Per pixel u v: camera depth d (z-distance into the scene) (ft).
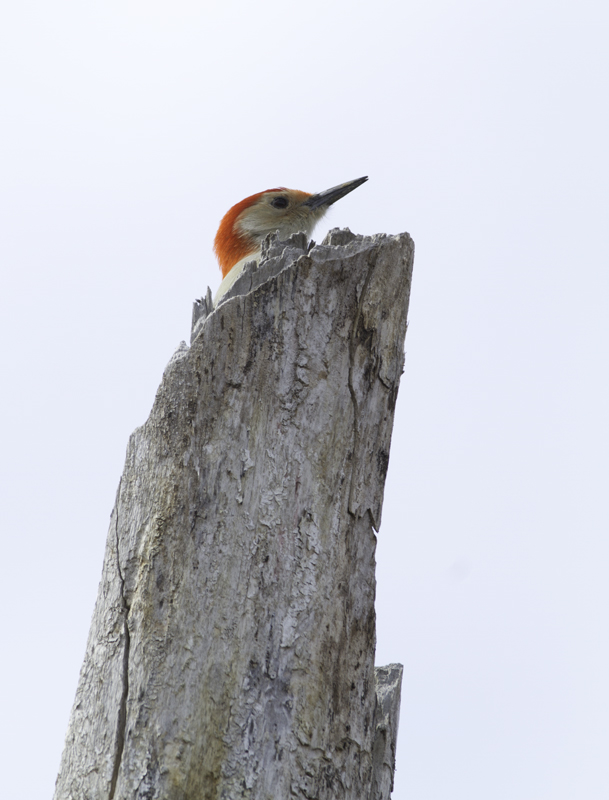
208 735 23.09
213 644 23.88
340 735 24.31
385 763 27.14
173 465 25.77
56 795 23.84
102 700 24.09
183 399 26.22
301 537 25.20
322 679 24.29
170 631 24.00
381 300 28.04
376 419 27.48
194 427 25.88
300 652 24.18
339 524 25.85
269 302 26.84
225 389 26.16
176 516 25.18
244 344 26.50
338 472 26.23
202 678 23.56
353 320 27.53
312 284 27.20
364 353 27.58
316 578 24.99
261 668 23.82
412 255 29.37
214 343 26.45
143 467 26.40
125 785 22.68
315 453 26.05
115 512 26.63
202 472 25.48
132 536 25.67
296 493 25.53
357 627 25.53
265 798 22.74
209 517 25.08
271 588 24.54
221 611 24.16
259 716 23.38
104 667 24.47
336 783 23.88
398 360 28.43
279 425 26.00
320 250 27.50
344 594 25.44
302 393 26.40
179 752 22.85
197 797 22.56
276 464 25.66
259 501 25.26
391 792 27.17
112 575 25.63
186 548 24.81
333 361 26.94
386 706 28.43
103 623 25.16
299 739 23.49
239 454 25.62
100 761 23.29
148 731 23.08
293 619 24.41
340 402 26.76
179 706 23.29
